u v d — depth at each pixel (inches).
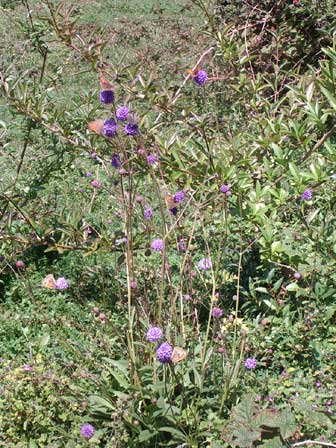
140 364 44.8
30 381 46.5
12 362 50.4
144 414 43.1
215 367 46.4
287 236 57.1
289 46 94.0
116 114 44.4
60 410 45.4
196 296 51.9
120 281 54.3
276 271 57.0
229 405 45.1
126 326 49.9
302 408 42.6
